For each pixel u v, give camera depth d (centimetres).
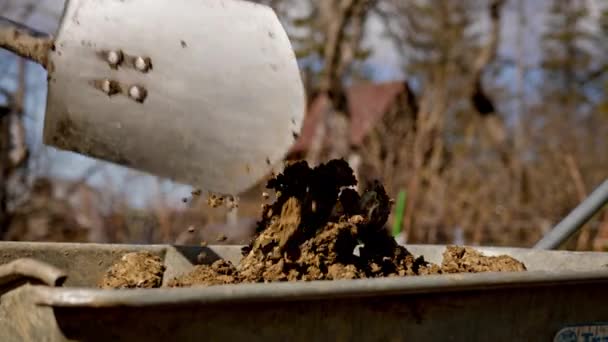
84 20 140
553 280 120
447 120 948
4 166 483
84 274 159
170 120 139
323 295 96
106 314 86
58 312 86
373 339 106
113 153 139
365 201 148
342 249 141
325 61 845
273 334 97
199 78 141
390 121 812
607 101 1087
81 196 507
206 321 92
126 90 140
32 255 152
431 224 671
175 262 170
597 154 882
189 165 138
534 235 715
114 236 505
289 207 142
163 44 142
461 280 109
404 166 733
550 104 1041
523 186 779
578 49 1166
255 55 141
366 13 881
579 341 130
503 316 120
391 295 106
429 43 1012
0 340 98
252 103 139
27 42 137
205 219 460
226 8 145
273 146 136
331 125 811
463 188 764
